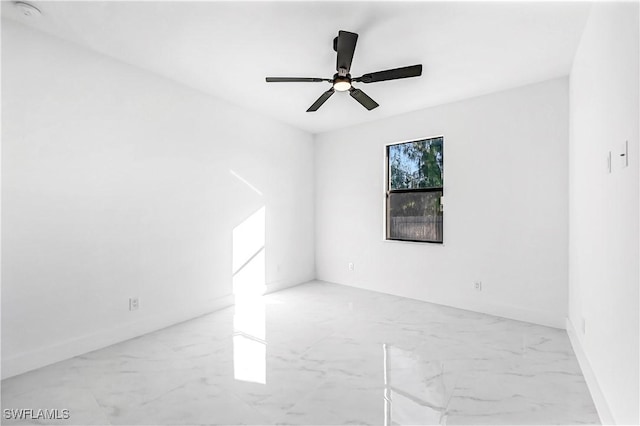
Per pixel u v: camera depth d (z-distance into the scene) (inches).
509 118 130.5
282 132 179.5
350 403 74.2
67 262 97.3
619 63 60.1
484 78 120.7
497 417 69.1
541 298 123.6
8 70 86.0
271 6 80.3
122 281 110.6
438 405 73.4
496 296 134.6
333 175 194.1
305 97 142.8
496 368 90.0
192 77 122.9
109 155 107.2
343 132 188.9
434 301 153.2
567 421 67.8
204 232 138.5
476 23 86.2
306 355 98.7
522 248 127.9
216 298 143.6
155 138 120.3
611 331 65.8
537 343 106.1
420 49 100.2
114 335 107.7
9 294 86.4
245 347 104.7
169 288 125.1
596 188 77.5
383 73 93.5
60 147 95.7
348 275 187.5
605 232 70.1
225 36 94.3
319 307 147.4
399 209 168.7
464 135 142.6
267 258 170.6
